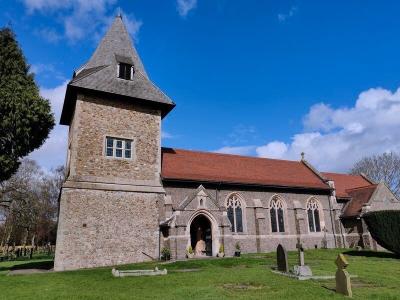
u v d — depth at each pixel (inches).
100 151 836.0
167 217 867.4
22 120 776.3
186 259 794.8
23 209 1371.8
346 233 1203.2
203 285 455.2
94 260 756.6
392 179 2023.9
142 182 868.0
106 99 880.9
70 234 748.6
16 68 830.5
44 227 1754.4
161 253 829.2
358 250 1016.2
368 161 2116.1
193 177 964.0
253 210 1058.7
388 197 1210.0
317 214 1191.6
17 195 1343.5
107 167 834.2
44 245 2262.6
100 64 949.8
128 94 897.5
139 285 464.8
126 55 989.2
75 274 606.2
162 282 483.5
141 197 852.0
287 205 1129.4
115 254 782.5
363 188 1275.8
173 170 969.5
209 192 999.0
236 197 1049.5
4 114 766.5
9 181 1327.5
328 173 1421.0
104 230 785.6
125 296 392.2
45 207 1695.4
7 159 776.3
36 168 1706.4
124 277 540.7
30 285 490.9
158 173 900.6
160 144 927.7
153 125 932.0
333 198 1218.6
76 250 745.6
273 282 470.9
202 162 1091.9
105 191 811.4
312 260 770.2
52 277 572.4
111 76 912.9
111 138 863.1
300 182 1185.4
